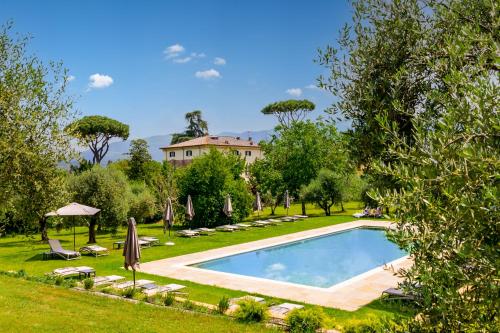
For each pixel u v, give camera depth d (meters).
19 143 14.64
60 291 14.84
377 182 5.75
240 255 25.31
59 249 23.89
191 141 82.50
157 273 19.83
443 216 3.31
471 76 3.99
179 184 38.81
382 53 6.23
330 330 11.20
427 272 3.35
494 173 3.05
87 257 23.80
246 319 12.42
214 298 15.59
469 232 3.21
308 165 46.44
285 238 30.27
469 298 3.32
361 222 38.06
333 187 43.84
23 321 10.76
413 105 5.98
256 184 51.69
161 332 10.88
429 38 5.96
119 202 30.34
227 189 38.41
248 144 84.88
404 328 3.76
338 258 26.70
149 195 36.19
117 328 10.95
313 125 47.28
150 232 34.88
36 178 15.59
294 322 11.44
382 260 26.20
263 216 47.34
